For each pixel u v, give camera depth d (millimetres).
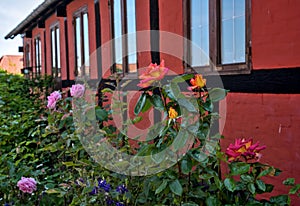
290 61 2492
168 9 4055
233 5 3137
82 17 7344
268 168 1666
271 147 2674
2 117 4594
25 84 8336
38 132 3199
